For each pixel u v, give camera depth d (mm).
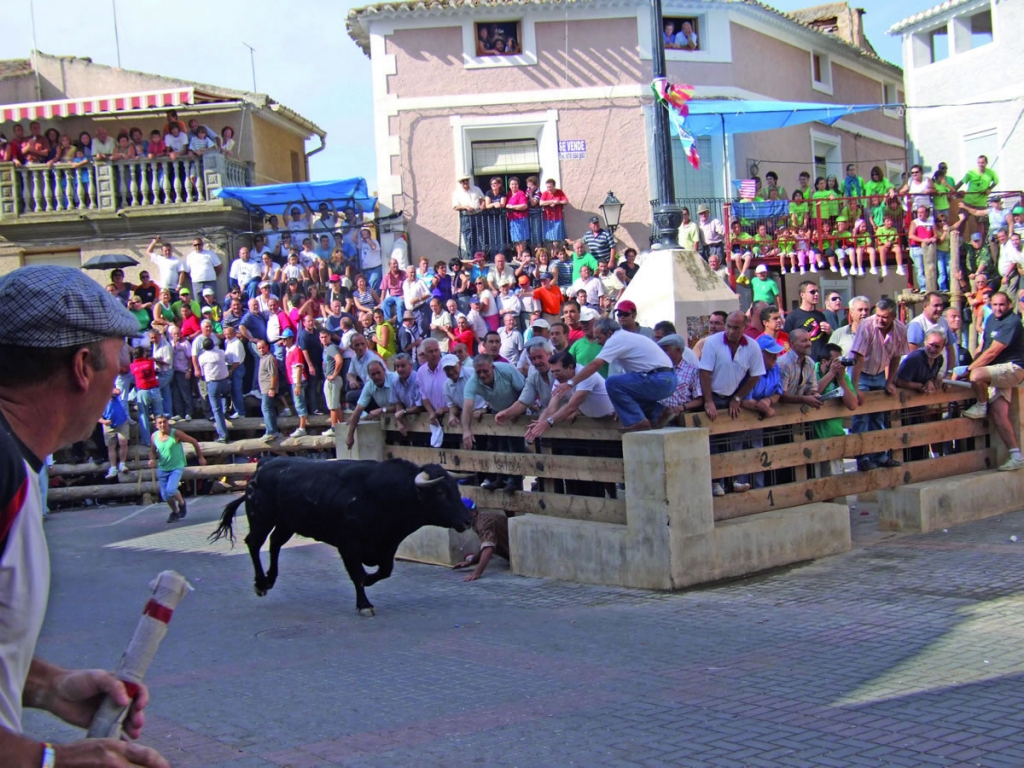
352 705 6605
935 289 20703
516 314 17875
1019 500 11781
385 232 22547
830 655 6945
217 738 6137
